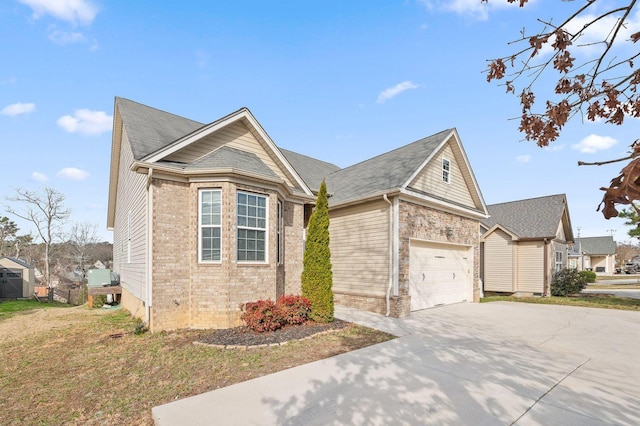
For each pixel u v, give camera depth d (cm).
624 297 1734
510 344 709
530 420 379
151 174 808
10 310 1562
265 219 945
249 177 884
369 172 1331
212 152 954
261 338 722
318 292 883
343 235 1200
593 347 693
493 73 257
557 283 1748
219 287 841
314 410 401
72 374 566
